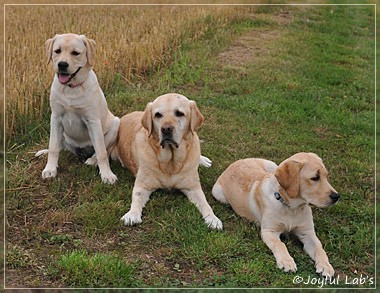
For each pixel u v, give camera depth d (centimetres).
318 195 491
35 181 620
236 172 586
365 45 1582
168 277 466
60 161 665
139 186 588
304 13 1959
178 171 579
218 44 1344
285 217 512
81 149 677
